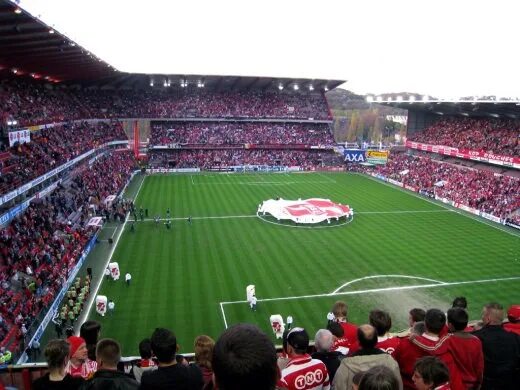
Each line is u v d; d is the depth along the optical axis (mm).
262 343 3412
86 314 32875
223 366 3289
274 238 52219
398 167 98250
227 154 107000
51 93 80875
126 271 41094
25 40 47188
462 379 6832
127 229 54219
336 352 8039
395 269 43188
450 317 7312
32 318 30438
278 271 41906
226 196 74750
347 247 49562
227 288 37781
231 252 46875
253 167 103812
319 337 8039
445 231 57062
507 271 43281
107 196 66188
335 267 43344
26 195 47969
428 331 7109
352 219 62156
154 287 37688
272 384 3393
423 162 95625
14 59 55188
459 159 90562
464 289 38938
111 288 37375
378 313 8852
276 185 86562
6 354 25406
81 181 65500
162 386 5730
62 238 45531
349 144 121938
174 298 35688
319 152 113125
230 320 32344
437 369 5133
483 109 84750
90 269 38562
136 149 103562
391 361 6418
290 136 112938
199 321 32125
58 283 35625
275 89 118750
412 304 35875
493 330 7539
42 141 60625
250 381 3279
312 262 44531
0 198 38750
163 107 106688
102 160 83625
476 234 56000
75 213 55719
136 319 32250
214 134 109062
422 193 81250
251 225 57531
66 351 6703
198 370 6125
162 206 66500
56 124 70750
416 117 107188
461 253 48406
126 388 5766
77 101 91750
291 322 31734
